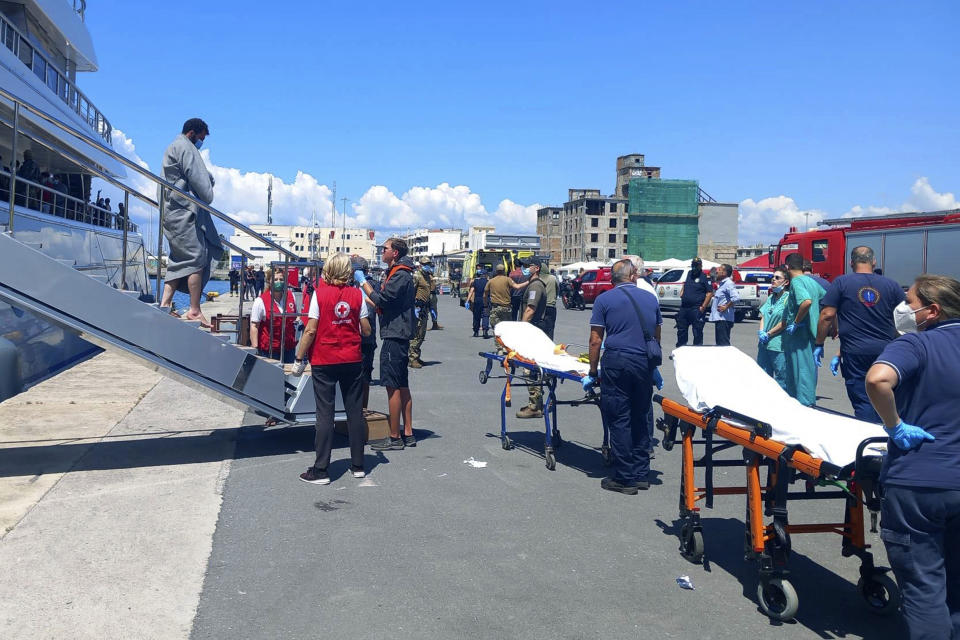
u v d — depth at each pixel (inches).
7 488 223.6
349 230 5152.6
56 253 454.6
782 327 303.9
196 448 280.1
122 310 244.1
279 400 279.7
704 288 550.3
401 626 144.2
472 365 542.0
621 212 5027.1
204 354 260.2
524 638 140.8
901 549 123.8
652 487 247.8
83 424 314.2
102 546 180.1
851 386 261.1
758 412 165.0
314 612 149.2
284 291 305.7
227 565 171.6
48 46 649.0
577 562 180.2
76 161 256.7
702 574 175.3
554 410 289.1
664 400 195.5
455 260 2006.6
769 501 178.1
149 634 137.8
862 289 255.4
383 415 304.5
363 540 190.4
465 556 181.6
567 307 1331.2
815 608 159.2
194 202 280.5
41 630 137.4
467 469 262.5
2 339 373.7
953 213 797.9
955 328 126.3
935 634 120.4
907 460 122.4
